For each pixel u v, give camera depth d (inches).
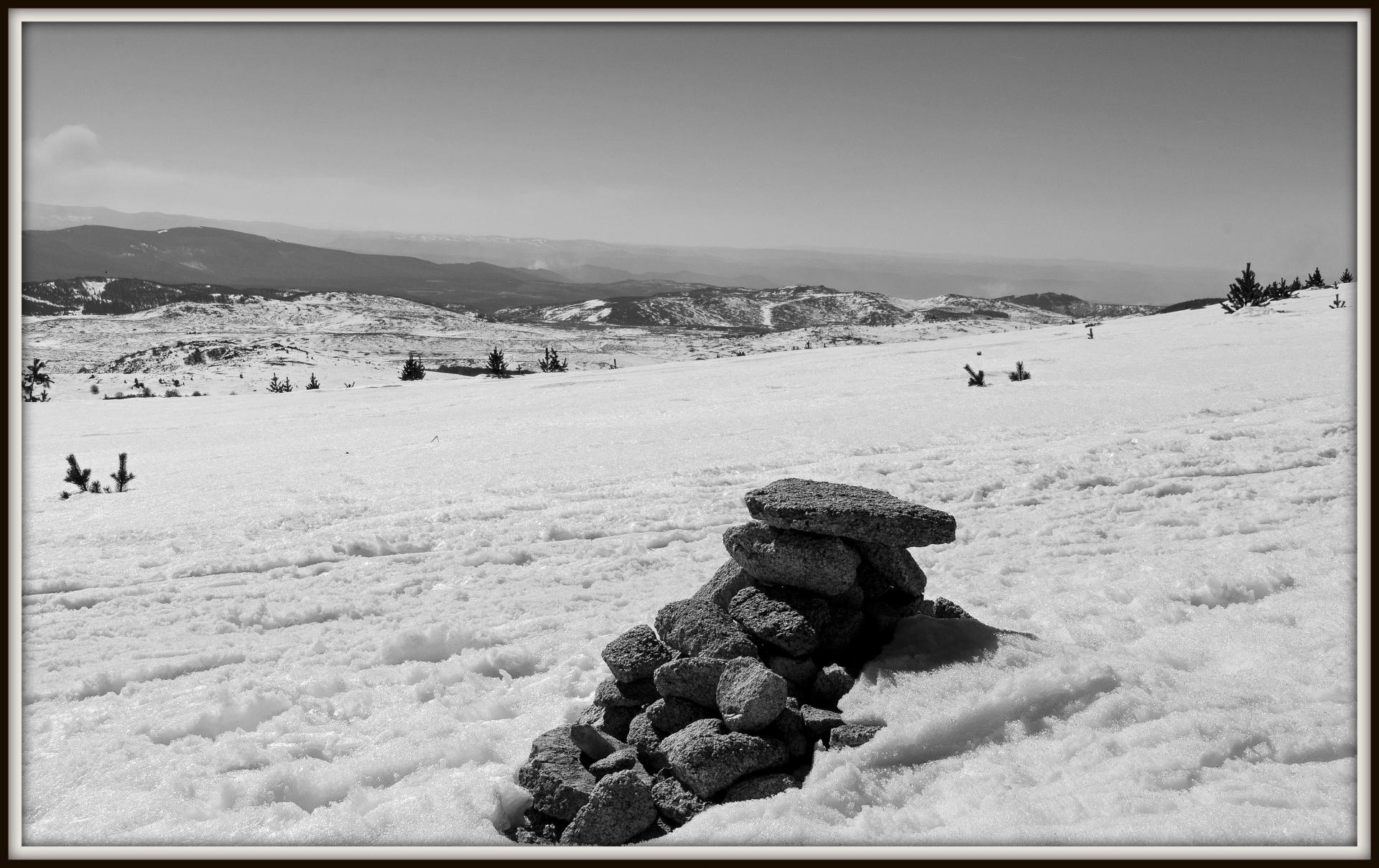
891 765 144.9
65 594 296.4
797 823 129.8
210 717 191.5
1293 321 1218.6
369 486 493.4
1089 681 157.4
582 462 521.0
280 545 360.2
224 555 347.6
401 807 147.8
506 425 789.2
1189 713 149.1
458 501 431.2
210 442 826.2
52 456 764.6
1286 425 471.2
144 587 305.0
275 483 524.4
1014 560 278.5
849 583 180.1
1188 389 646.5
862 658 179.0
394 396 1298.0
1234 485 363.3
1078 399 638.5
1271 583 233.5
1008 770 138.7
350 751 176.6
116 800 157.2
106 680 215.9
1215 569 248.4
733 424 656.4
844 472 439.8
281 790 159.6
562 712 186.2
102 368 4419.3
